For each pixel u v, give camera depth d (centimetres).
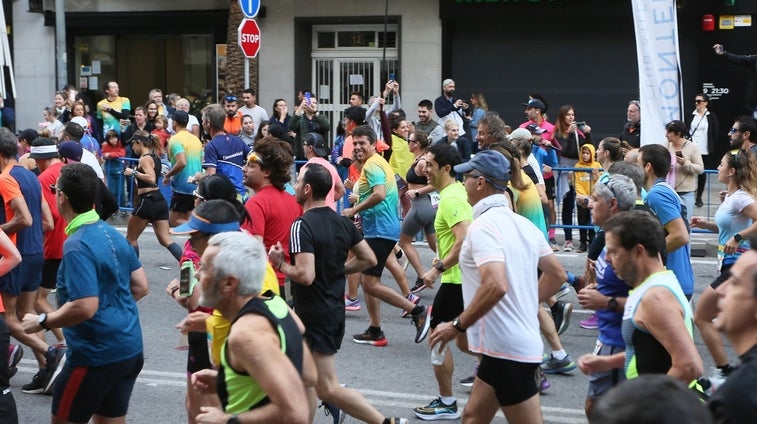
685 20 1941
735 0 1895
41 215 811
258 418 370
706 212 1477
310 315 598
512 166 731
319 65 2181
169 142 1292
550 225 1377
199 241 536
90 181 546
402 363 874
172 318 1034
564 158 1420
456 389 798
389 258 997
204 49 2267
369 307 929
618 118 1998
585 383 813
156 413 734
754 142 1097
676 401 221
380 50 2138
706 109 1752
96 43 2331
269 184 675
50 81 2314
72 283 523
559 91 2025
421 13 2056
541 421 538
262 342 373
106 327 534
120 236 555
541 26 2017
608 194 561
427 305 1098
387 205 909
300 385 374
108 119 1838
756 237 364
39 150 881
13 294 773
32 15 2305
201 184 604
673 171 1236
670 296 443
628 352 467
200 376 448
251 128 1694
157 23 2234
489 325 527
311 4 2116
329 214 619
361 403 600
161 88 2309
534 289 536
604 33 1989
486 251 521
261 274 403
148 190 1170
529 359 525
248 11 1512
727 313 352
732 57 1659
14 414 550
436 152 733
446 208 719
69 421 539
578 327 1011
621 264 459
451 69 2075
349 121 1167
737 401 321
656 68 1322
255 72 2141
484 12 2011
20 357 779
